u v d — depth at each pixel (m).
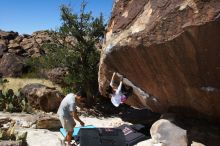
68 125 8.34
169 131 8.11
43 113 13.45
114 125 11.83
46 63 16.75
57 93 14.17
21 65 29.69
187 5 5.96
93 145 7.85
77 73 16.11
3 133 8.76
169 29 6.32
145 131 9.64
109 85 9.17
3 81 23.16
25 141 8.83
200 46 6.10
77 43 16.50
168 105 8.44
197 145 7.79
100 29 16.39
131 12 7.36
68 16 16.28
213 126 8.23
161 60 6.94
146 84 8.10
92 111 14.59
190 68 6.69
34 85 14.68
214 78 6.62
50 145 8.88
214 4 5.66
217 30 5.72
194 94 7.33
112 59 8.04
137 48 7.04
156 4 6.62
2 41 34.50
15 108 13.28
